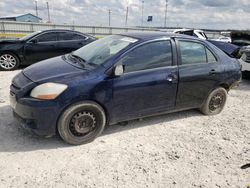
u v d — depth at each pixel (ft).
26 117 9.91
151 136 12.05
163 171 9.37
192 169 9.62
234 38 40.60
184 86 12.98
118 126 12.85
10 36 77.00
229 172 9.58
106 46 12.58
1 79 21.15
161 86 12.09
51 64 12.03
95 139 11.37
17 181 8.36
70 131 10.44
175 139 11.92
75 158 9.86
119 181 8.66
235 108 16.88
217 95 14.88
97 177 8.80
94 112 10.77
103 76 10.55
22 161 9.46
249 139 12.39
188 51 13.15
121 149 10.71
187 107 13.89
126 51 11.16
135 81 11.27
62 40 27.14
